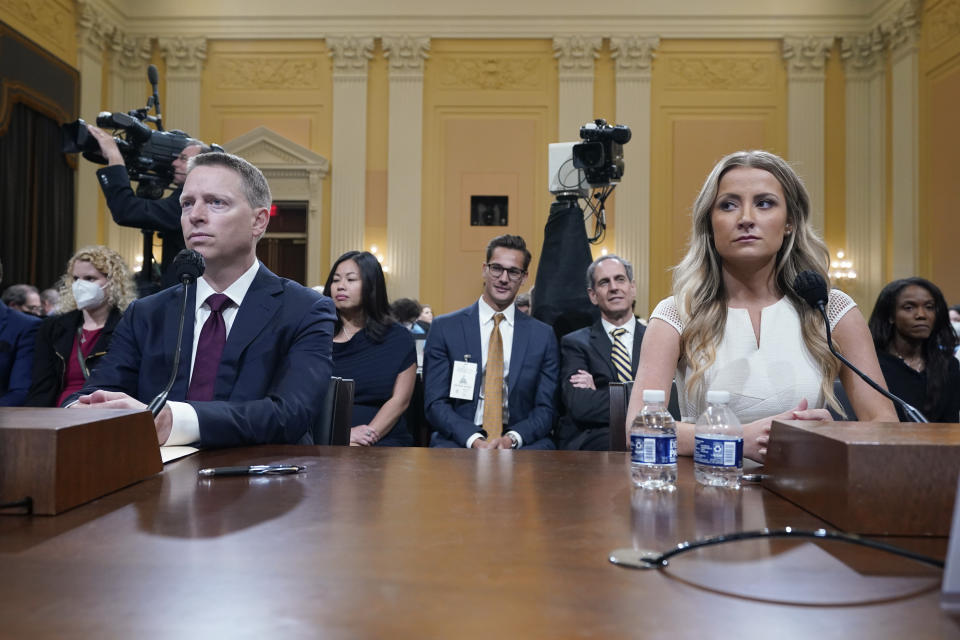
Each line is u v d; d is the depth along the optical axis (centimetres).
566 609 61
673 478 120
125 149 309
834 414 231
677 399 210
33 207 866
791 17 1047
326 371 178
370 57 1066
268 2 1066
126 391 180
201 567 72
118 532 85
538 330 325
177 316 179
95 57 986
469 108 1070
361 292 332
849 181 1043
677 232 1048
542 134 1064
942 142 912
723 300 175
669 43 1063
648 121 1047
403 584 67
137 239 1042
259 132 1048
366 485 116
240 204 178
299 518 93
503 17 1063
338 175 1057
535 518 94
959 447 86
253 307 180
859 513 86
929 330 313
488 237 1064
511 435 299
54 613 60
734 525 91
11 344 369
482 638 55
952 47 891
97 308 352
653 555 76
